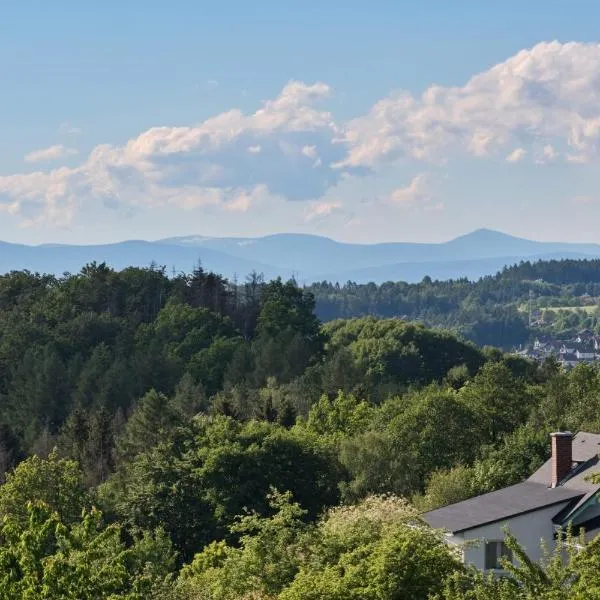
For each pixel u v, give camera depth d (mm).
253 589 45656
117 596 32375
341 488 95750
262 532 48031
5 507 85938
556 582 32500
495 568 52469
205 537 91000
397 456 98875
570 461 58906
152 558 72312
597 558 32125
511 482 83438
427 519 53750
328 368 184875
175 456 99125
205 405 172250
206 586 49438
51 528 34188
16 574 33500
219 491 93625
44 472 89812
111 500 97750
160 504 92438
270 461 96188
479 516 53812
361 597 36750
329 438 114375
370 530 45812
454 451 102312
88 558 32750
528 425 100875
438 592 36094
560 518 53750
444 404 105000
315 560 44250
